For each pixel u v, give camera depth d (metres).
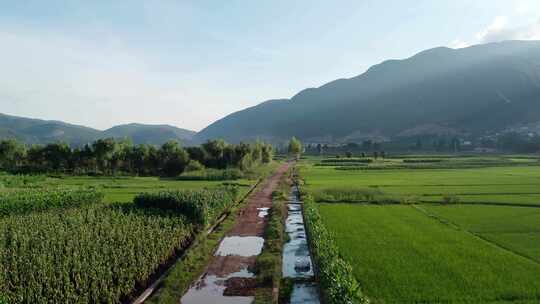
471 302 16.98
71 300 15.76
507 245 26.27
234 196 46.19
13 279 16.81
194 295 18.81
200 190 43.50
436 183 64.75
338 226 33.03
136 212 33.91
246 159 94.56
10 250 21.05
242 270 22.47
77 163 97.44
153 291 19.59
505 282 19.31
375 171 97.31
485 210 40.47
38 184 65.75
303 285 20.27
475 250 25.16
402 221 35.22
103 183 69.75
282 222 35.94
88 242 21.72
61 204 40.31
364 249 25.58
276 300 18.05
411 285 19.00
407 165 108.19
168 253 24.27
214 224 35.69
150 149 98.25
